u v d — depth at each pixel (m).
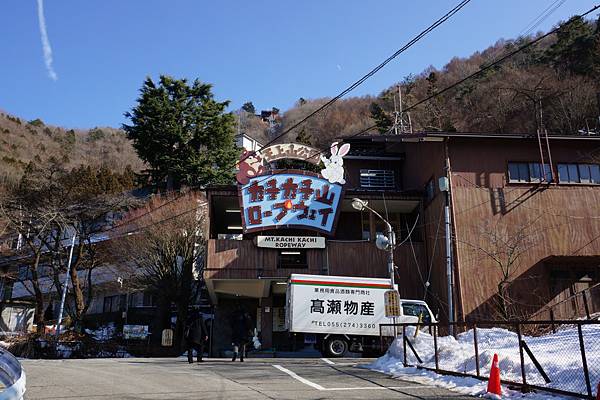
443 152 22.69
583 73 47.53
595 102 43.12
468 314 20.48
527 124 45.25
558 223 21.75
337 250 23.56
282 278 22.91
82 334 28.86
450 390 9.78
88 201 30.38
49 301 38.00
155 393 9.24
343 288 19.05
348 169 28.88
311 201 23.91
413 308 18.95
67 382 10.34
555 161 22.78
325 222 23.73
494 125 48.28
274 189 23.94
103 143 92.88
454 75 64.38
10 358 5.10
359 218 26.91
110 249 30.55
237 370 13.20
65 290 28.53
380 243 17.36
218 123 35.25
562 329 18.03
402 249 23.83
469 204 21.88
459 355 11.98
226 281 23.28
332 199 24.03
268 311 25.84
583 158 22.88
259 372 12.73
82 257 33.00
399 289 23.28
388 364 13.38
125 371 12.58
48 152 81.44
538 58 55.84
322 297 18.91
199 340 15.81
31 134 89.25
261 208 23.70
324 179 24.22
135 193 38.06
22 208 29.66
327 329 18.64
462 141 22.78
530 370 9.72
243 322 16.47
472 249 21.27
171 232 27.62
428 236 23.92
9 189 34.91
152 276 28.09
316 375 12.14
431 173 24.03
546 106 45.03
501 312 20.30
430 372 11.64
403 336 13.24
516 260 21.19
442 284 21.80
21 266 39.84
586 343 11.80
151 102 34.62
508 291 20.72
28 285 40.97
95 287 36.53
